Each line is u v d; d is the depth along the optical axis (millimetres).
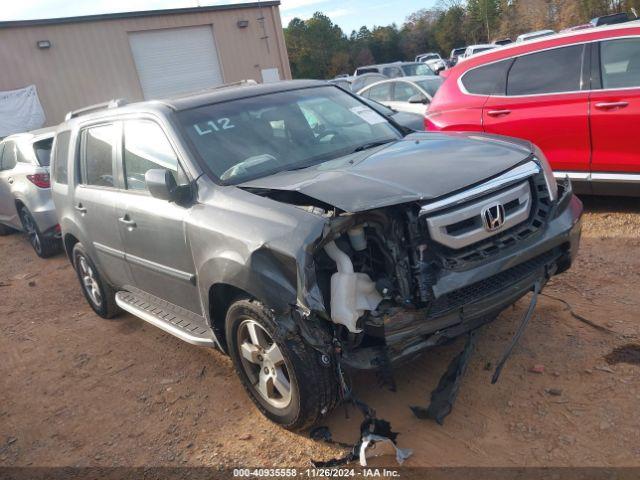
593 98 5816
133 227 4254
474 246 3160
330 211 3021
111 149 4645
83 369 4816
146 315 4531
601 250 5344
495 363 3703
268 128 4164
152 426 3818
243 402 3900
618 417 3062
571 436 2986
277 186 3363
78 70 18672
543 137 6227
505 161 3438
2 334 5918
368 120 4648
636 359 3514
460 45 77375
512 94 6469
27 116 17906
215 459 3355
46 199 8211
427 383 3639
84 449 3711
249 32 21922
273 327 3104
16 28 17516
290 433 3447
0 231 11078
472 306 3090
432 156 3588
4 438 3994
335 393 3146
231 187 3592
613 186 5898
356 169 3445
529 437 3035
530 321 4141
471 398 3416
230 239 3238
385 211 3033
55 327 5883
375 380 3754
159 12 19797
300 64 78062
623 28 5754
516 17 62250
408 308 2979
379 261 3084
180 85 20859
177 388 4234
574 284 4688
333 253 2969
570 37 6105
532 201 3475
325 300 2965
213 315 3660
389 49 83312
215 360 4566
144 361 4766
